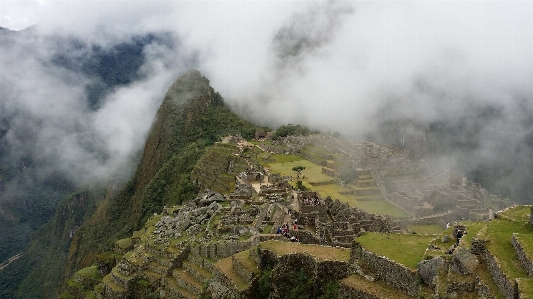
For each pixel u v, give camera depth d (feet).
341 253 118.73
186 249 191.01
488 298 74.95
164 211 311.88
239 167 450.30
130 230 465.47
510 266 76.18
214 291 133.59
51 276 643.86
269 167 509.76
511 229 92.79
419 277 90.74
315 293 110.63
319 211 224.53
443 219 331.16
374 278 101.19
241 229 184.03
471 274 82.02
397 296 93.35
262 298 121.70
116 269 226.79
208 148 590.96
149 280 199.93
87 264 434.71
